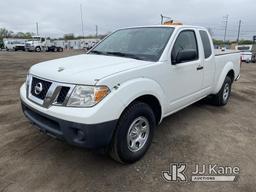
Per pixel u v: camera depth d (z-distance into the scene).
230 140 4.19
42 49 42.22
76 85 2.81
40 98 3.12
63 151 3.63
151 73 3.39
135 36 4.31
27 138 4.02
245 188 2.95
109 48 4.34
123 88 2.95
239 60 6.59
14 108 5.59
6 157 3.44
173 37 3.94
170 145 3.92
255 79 12.27
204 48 4.78
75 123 2.72
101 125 2.75
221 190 2.90
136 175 3.13
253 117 5.45
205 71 4.79
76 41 65.06
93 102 2.75
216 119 5.19
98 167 3.27
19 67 15.02
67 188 2.86
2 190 2.79
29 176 3.04
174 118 5.14
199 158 3.57
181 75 4.02
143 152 3.46
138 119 3.27
